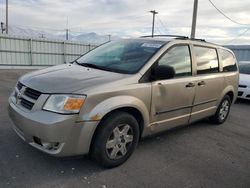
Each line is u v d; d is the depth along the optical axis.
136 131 3.41
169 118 3.90
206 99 4.68
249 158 3.99
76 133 2.81
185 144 4.32
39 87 2.96
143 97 3.36
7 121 4.68
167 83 3.70
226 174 3.41
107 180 3.00
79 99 2.80
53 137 2.73
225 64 5.36
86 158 3.43
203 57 4.60
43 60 23.62
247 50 21.02
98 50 4.43
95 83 3.01
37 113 2.81
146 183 3.01
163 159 3.67
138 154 3.75
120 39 4.65
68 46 25.17
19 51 21.89
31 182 2.83
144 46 3.95
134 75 3.34
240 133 5.20
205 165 3.61
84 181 2.94
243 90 8.41
